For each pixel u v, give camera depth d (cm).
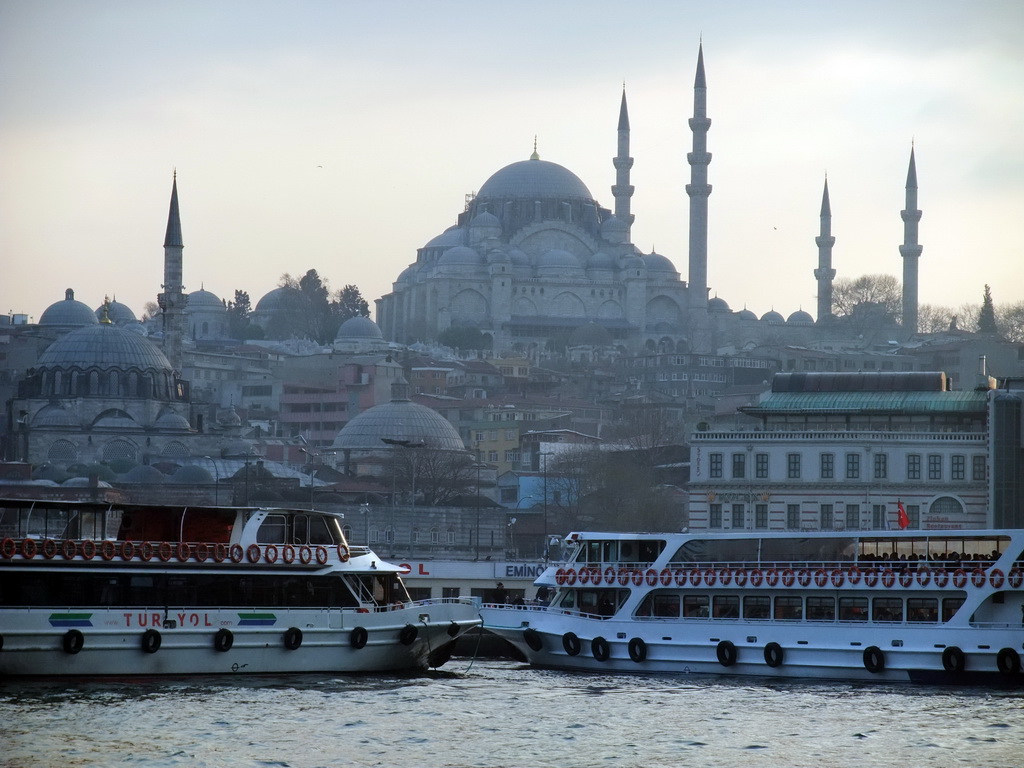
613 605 10556
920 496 14488
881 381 15300
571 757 7669
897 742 7981
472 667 10625
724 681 9819
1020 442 14225
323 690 9194
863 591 9988
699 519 14838
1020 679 9544
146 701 8675
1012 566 9775
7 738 7750
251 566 9794
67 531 10000
